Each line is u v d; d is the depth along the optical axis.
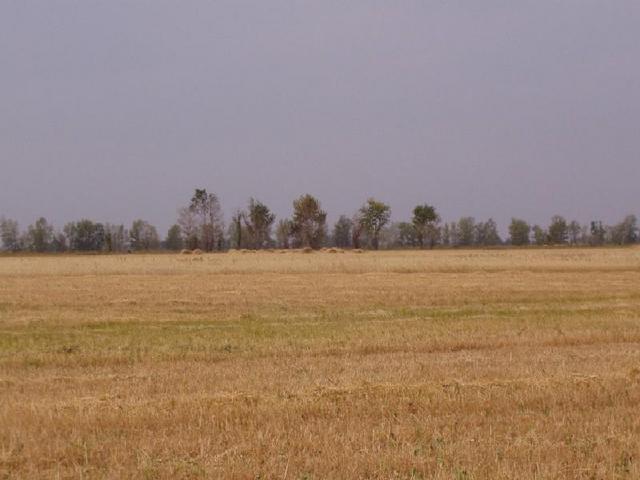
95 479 10.41
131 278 56.22
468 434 12.43
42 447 11.78
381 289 45.50
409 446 11.63
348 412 14.02
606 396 15.16
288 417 13.56
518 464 10.91
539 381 16.59
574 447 11.66
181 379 17.38
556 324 27.92
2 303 37.62
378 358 20.70
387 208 164.25
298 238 156.38
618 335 24.80
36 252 181.00
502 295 41.66
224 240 173.12
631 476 10.49
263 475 10.43
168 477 10.42
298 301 38.69
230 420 13.37
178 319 31.19
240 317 31.92
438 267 66.31
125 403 14.50
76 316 32.25
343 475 10.46
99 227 188.62
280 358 20.83
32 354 21.39
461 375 17.62
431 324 28.22
